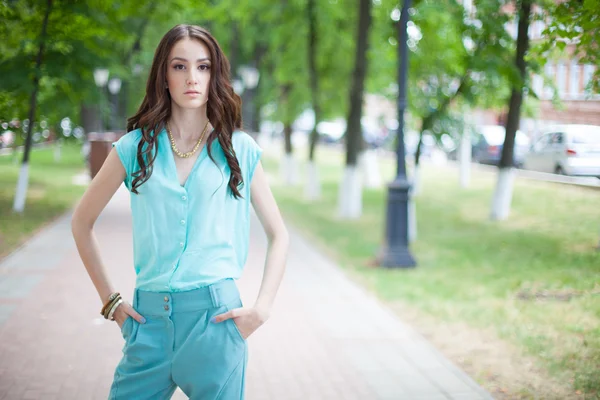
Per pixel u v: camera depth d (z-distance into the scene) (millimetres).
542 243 10875
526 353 5629
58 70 13062
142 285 2395
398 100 9664
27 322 6297
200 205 2354
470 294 7883
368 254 10766
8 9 11430
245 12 19875
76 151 32562
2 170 22156
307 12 18281
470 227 13531
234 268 2432
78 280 8039
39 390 4648
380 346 5824
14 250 10023
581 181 14562
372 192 20766
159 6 14586
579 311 6719
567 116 15172
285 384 4875
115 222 12875
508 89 13414
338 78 20312
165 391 2449
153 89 2418
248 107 25703
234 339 2381
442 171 27062
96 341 5754
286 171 23359
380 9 16016
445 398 4609
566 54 8578
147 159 2338
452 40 13156
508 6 11945
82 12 12672
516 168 20141
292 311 7000
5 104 12570
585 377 4934
